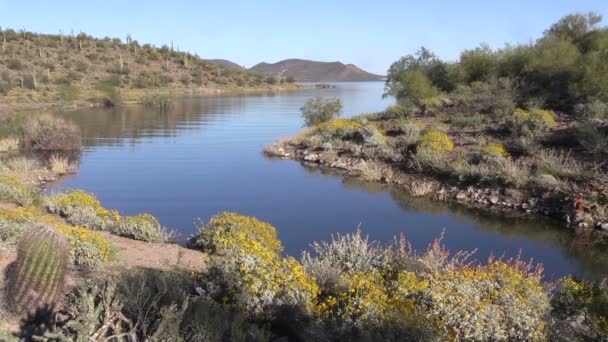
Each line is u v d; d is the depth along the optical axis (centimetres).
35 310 441
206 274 559
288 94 8900
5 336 378
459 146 2020
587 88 2433
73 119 4053
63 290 500
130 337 393
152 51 10375
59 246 462
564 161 1652
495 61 3375
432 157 1828
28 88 6094
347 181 1839
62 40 9319
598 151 1675
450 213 1418
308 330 463
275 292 513
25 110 4569
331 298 537
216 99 7062
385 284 628
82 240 645
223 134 3222
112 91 5569
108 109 5084
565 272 968
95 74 7912
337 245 790
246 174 1961
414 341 457
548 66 2791
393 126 2598
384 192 1672
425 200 1565
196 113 4766
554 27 3416
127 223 961
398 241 1153
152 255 779
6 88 5612
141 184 1755
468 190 1580
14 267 474
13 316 437
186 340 404
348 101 6556
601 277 909
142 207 1451
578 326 534
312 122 3250
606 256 1066
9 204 1109
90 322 376
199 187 1720
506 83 2752
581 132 1808
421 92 3180
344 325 466
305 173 1988
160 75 8994
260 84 11175
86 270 613
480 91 2842
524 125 2044
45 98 5538
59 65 7894
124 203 1496
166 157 2342
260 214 1396
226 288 521
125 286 462
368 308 479
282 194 1636
